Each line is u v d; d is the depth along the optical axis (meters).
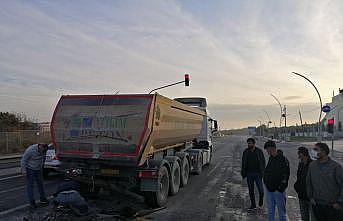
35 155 9.16
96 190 10.30
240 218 8.22
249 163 9.25
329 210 5.23
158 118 9.38
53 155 14.01
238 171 18.02
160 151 10.71
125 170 9.17
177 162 11.45
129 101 9.04
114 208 9.05
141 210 8.94
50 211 8.45
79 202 7.70
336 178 5.18
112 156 8.93
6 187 12.15
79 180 9.37
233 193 11.59
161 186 9.71
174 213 8.70
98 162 9.16
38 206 9.11
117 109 9.04
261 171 9.22
